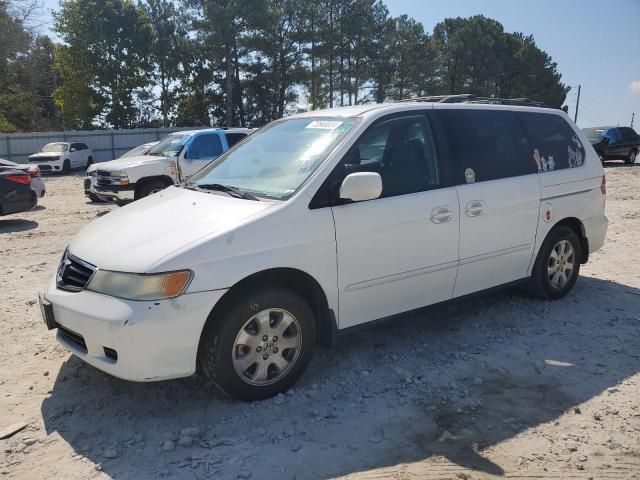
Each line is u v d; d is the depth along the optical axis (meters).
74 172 29.50
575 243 5.62
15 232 10.42
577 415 3.56
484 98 5.34
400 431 3.39
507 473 3.00
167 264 3.26
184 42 42.38
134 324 3.18
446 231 4.41
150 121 50.88
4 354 4.53
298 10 44.25
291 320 3.73
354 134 4.08
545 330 4.92
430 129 4.54
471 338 4.77
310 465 3.06
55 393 3.87
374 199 4.04
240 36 42.12
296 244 3.64
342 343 4.64
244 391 3.60
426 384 3.96
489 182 4.75
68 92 46.53
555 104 66.81
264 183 4.07
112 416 3.57
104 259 3.46
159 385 3.93
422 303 4.43
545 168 5.28
